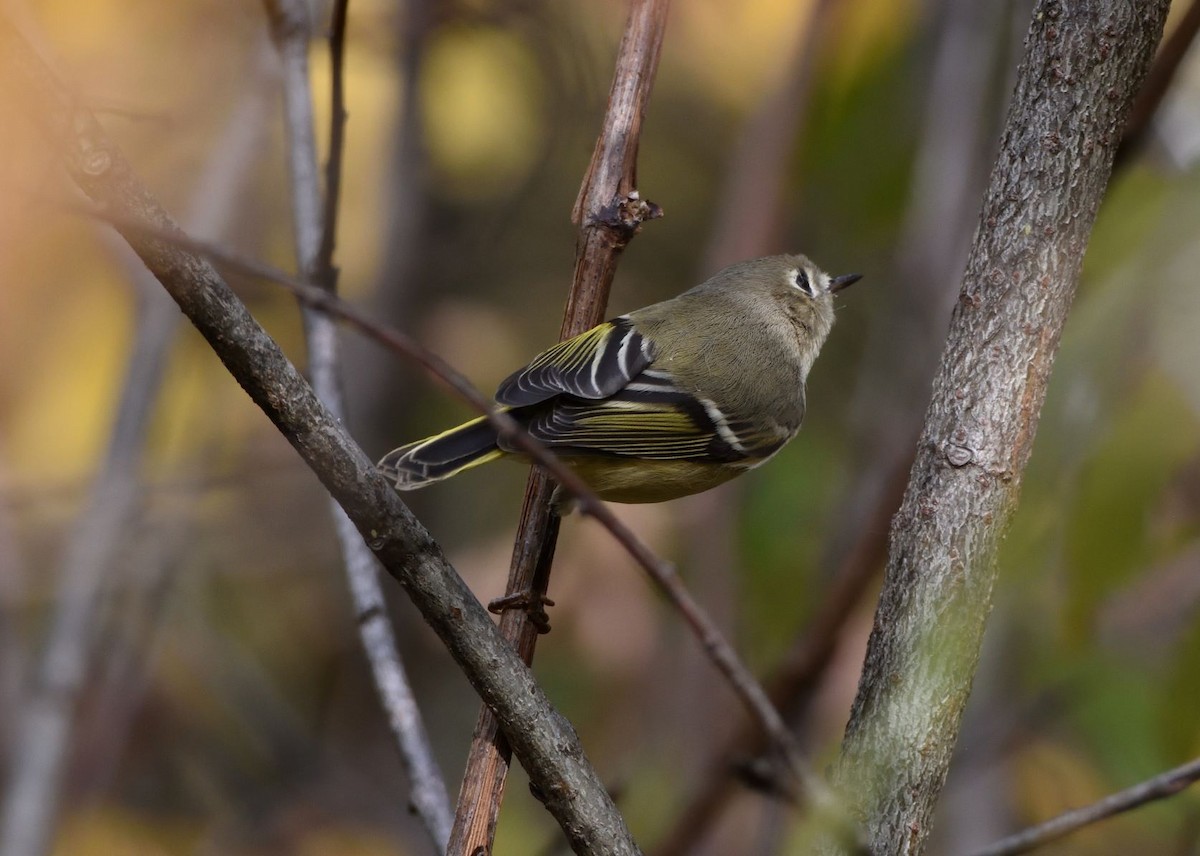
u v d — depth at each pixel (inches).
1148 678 294.4
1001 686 310.3
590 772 165.5
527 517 209.2
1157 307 197.5
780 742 133.3
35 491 320.2
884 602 167.9
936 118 342.3
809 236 418.6
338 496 156.3
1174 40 223.3
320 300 137.8
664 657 333.7
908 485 171.0
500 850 353.7
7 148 177.8
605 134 215.8
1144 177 214.1
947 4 346.6
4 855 267.0
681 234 462.3
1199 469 260.2
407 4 364.8
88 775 341.4
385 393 408.5
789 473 345.1
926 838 159.8
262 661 413.4
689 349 286.0
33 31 197.6
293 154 261.9
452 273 429.4
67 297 309.9
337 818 390.6
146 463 358.0
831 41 330.6
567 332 214.4
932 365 330.0
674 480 277.3
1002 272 168.7
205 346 385.7
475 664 162.4
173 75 354.6
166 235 135.6
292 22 266.2
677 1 403.9
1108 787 302.5
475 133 387.9
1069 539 218.2
